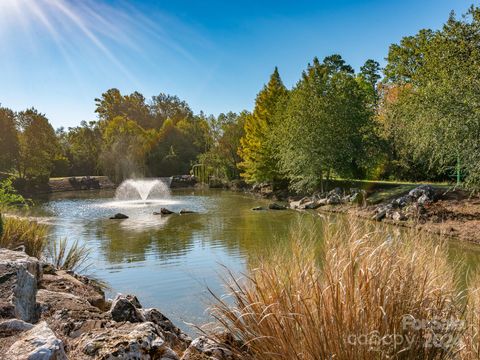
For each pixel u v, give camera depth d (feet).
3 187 38.42
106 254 39.17
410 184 74.54
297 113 84.12
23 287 11.07
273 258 8.77
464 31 45.37
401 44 79.41
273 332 7.32
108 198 111.65
